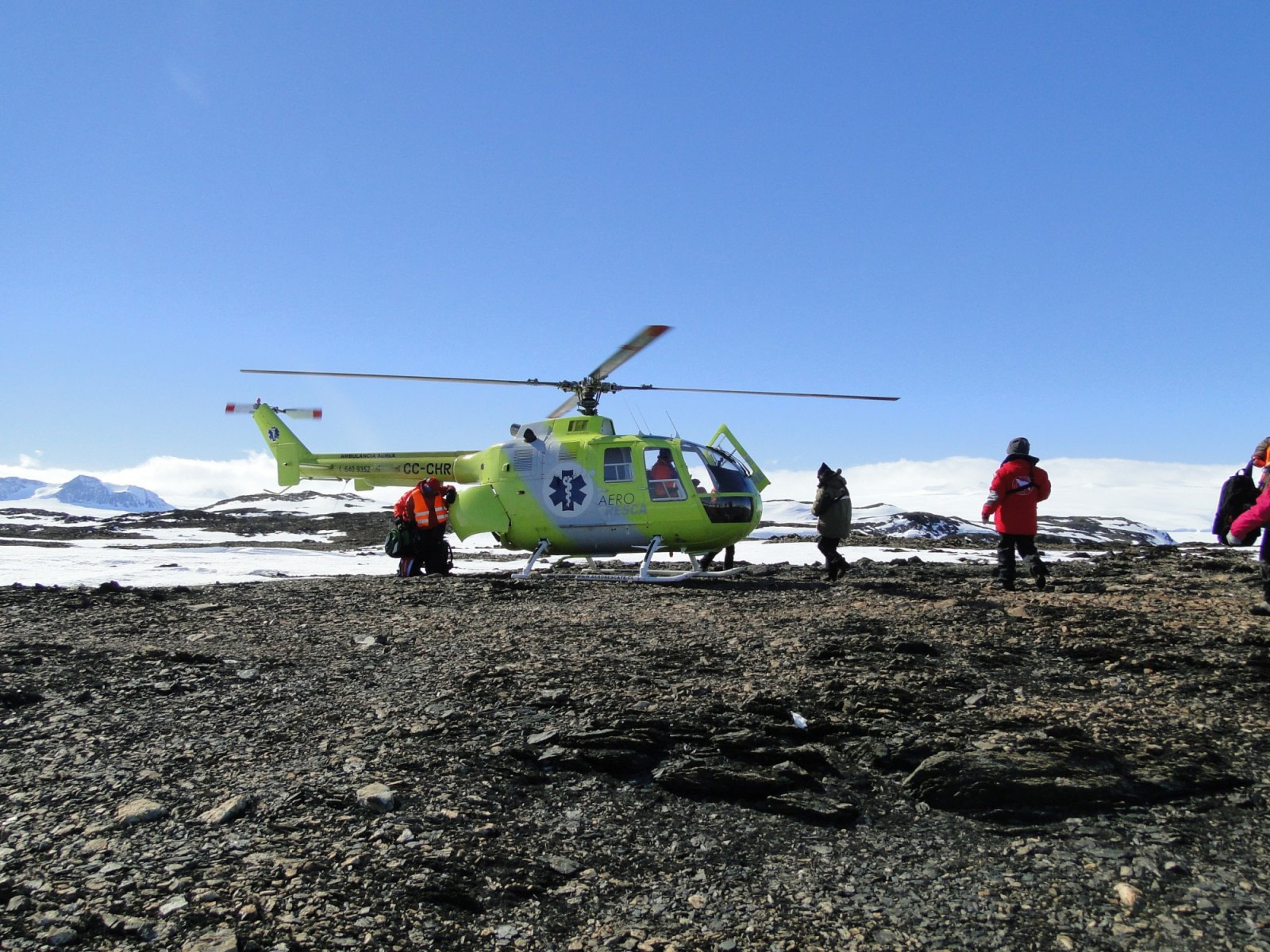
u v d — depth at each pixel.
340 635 7.85
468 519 13.48
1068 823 3.98
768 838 3.88
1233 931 3.09
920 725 5.12
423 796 4.14
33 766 4.50
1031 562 10.70
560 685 5.88
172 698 5.74
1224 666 6.26
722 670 6.33
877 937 3.10
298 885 3.30
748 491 12.99
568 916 3.22
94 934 2.95
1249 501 8.55
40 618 8.87
